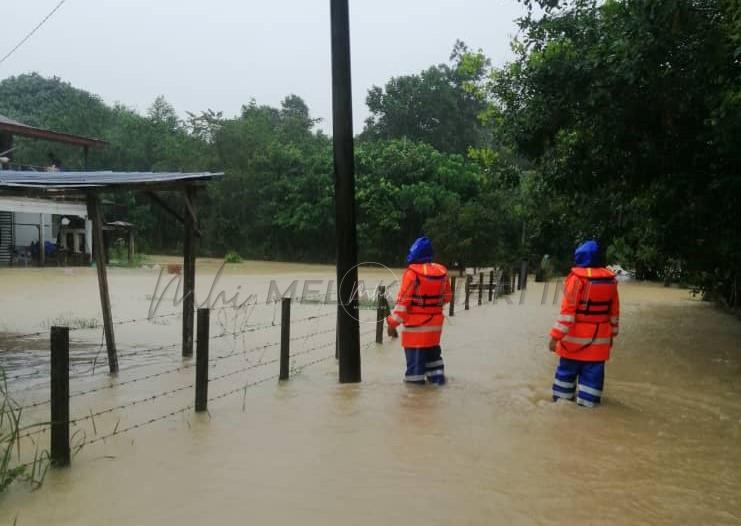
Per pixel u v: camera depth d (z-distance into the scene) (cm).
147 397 673
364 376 788
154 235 5047
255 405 637
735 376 834
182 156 5141
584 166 1085
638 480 459
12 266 2895
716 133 822
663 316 1545
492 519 389
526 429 571
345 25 747
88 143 3148
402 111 5250
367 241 4194
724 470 482
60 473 448
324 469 462
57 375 454
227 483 434
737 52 738
